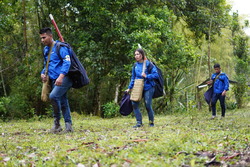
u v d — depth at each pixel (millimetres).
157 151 3205
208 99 9977
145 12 14320
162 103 15250
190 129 5773
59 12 14023
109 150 3453
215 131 5316
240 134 4633
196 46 18656
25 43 13883
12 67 14422
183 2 15562
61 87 5758
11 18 12227
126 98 7348
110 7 12992
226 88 9758
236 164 2586
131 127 7145
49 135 5559
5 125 8664
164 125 7105
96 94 14398
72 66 5836
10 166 2955
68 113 6078
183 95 17109
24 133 6301
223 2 16922
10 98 12516
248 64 19906
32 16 14672
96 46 12539
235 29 18953
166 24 13977
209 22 17031
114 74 13695
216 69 9930
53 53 5844
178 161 2713
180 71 16547
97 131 6305
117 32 12484
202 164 2615
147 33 12180
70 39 13617
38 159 3184
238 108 18469
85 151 3438
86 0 12891
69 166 2785
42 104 13672
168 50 14445
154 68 7023
